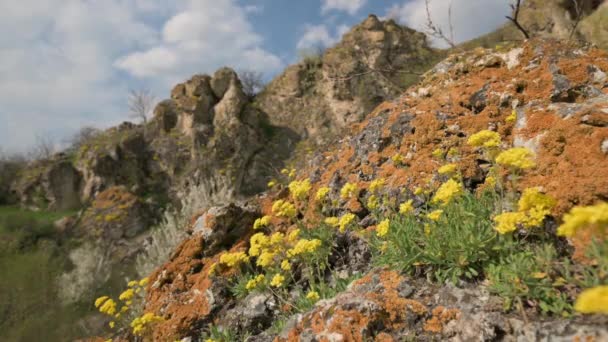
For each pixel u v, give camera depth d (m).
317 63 37.28
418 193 4.80
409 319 3.48
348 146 7.52
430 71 8.10
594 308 1.84
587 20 17.89
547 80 5.57
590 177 3.64
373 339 3.44
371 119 7.50
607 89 5.13
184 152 32.84
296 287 5.36
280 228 7.15
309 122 34.03
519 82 5.82
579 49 5.98
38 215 31.25
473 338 3.13
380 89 29.52
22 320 19.98
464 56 7.73
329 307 3.76
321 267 5.31
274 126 35.31
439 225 4.04
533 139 4.68
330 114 33.09
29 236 27.11
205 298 5.96
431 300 3.53
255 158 31.81
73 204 32.53
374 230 5.34
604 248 2.64
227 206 7.27
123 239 24.70
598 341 2.52
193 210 15.05
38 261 24.91
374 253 5.05
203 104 34.00
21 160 46.19
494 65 6.68
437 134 5.95
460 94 6.34
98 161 32.62
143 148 34.16
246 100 35.19
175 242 12.27
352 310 3.58
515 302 3.15
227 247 7.09
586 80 5.34
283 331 3.91
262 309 5.36
